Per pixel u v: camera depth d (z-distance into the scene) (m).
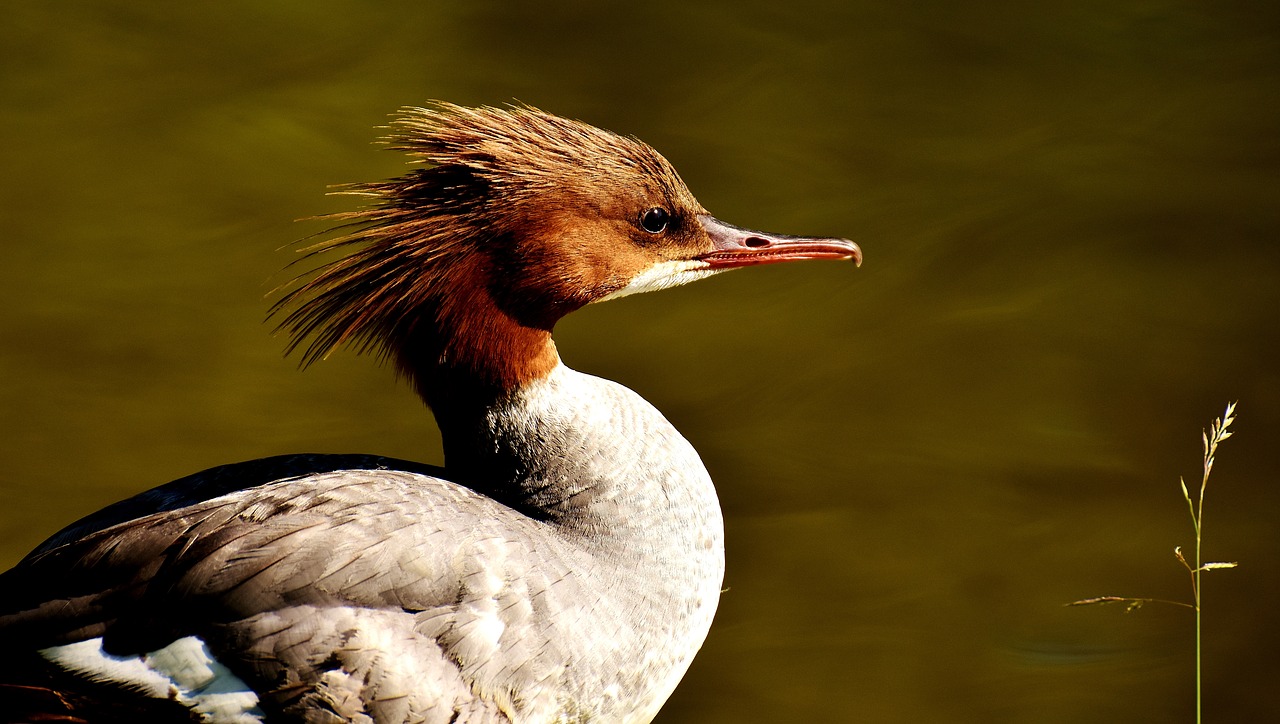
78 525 7.06
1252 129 14.83
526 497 7.15
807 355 12.38
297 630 6.37
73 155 13.98
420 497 6.81
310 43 15.99
